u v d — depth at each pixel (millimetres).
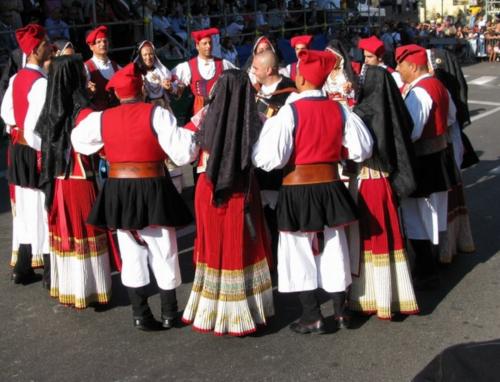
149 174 4578
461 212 6219
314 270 4688
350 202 4555
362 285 4914
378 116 4688
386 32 22766
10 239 7156
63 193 5008
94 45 6520
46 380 4371
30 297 5605
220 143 4324
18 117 5309
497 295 5441
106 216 4645
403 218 5430
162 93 6973
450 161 5523
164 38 14906
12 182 5508
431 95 5199
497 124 12953
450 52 6055
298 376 4332
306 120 4434
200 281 4770
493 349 2252
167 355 4621
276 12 17953
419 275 5527
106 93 6461
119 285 5746
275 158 4367
